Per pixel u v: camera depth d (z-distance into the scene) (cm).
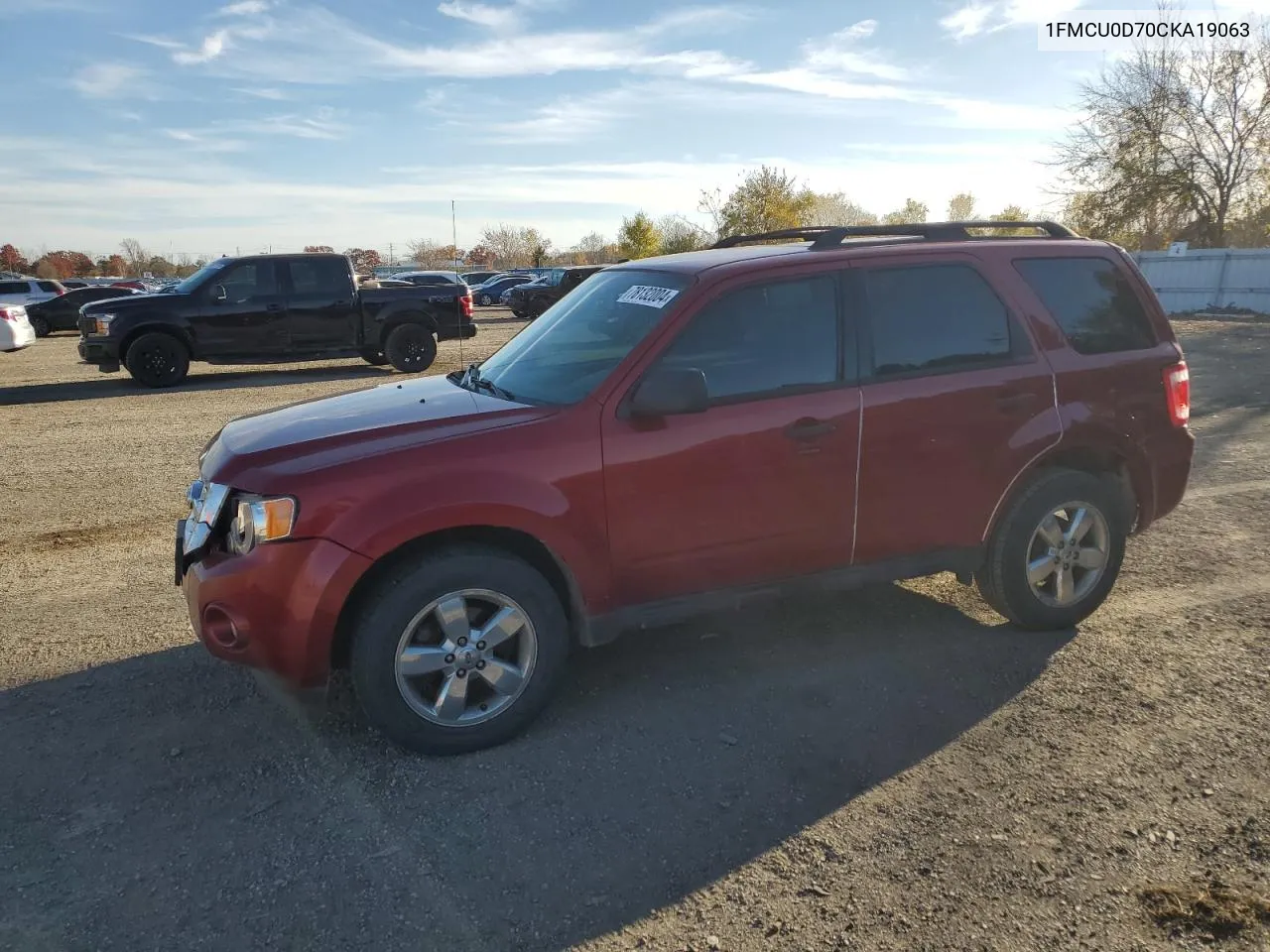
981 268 416
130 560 571
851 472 385
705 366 365
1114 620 451
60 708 376
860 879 267
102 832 294
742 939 244
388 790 316
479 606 341
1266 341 1803
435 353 1605
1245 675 389
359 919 253
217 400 1281
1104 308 443
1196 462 787
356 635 324
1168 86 3203
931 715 361
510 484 331
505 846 285
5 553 587
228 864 277
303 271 1489
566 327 418
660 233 5216
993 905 254
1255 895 256
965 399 401
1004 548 420
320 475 317
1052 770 321
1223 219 3288
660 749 340
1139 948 238
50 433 1017
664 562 362
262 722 364
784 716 362
